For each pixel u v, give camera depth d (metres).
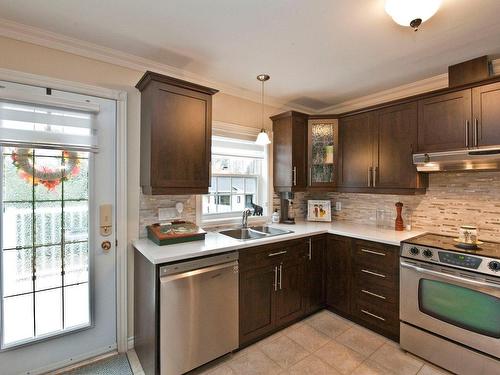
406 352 2.11
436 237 2.33
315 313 2.75
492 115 1.95
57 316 1.94
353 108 3.26
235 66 2.35
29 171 1.83
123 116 2.15
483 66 2.12
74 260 2.00
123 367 1.96
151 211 2.31
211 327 1.91
